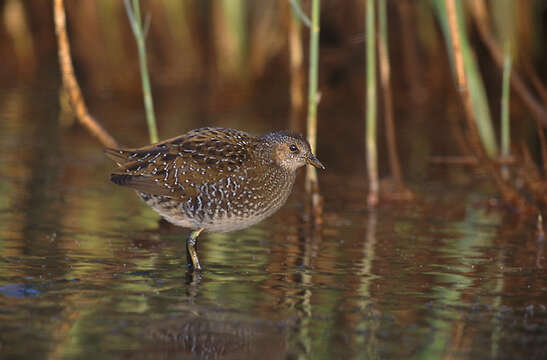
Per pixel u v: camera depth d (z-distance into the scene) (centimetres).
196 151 945
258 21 2361
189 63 2434
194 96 2317
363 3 2256
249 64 2370
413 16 2244
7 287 811
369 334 713
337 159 1692
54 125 1955
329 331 718
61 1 1233
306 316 755
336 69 2325
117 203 1282
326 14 2291
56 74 2514
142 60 1173
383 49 1419
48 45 2539
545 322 755
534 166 1384
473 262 978
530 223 1221
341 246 1050
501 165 1414
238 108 2177
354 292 838
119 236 1062
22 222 1121
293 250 1020
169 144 957
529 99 1609
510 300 822
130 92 2336
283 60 2353
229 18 2339
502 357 667
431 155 1728
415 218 1242
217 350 668
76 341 677
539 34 2139
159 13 2405
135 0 1163
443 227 1182
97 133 1291
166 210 951
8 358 638
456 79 1328
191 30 2439
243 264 941
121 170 941
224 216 954
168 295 806
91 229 1098
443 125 2023
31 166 1547
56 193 1337
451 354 671
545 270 945
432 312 777
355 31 2278
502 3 1831
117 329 706
